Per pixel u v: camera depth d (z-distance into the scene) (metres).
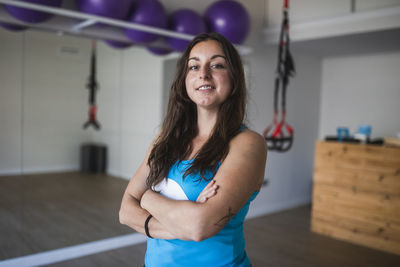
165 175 1.04
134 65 3.22
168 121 1.13
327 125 5.19
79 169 3.03
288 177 4.82
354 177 3.41
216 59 1.00
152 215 1.02
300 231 3.78
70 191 2.98
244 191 0.91
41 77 2.79
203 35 1.04
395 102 4.46
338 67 5.04
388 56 4.52
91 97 3.03
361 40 3.89
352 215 3.45
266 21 4.28
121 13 2.60
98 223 3.11
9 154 2.70
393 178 3.15
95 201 3.10
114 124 3.17
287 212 4.55
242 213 0.99
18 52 2.67
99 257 2.90
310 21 3.85
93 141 3.08
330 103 5.14
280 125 2.84
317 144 3.68
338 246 3.35
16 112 2.71
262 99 4.27
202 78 0.99
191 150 1.06
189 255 0.96
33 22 2.43
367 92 4.73
